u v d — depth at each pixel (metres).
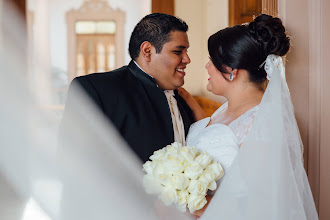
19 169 2.76
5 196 2.88
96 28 9.38
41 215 2.80
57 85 8.66
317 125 1.85
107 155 1.88
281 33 1.60
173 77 2.04
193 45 6.55
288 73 1.86
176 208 1.56
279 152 1.46
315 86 1.85
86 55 9.38
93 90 1.89
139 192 1.87
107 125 1.88
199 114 2.28
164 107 2.00
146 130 1.92
